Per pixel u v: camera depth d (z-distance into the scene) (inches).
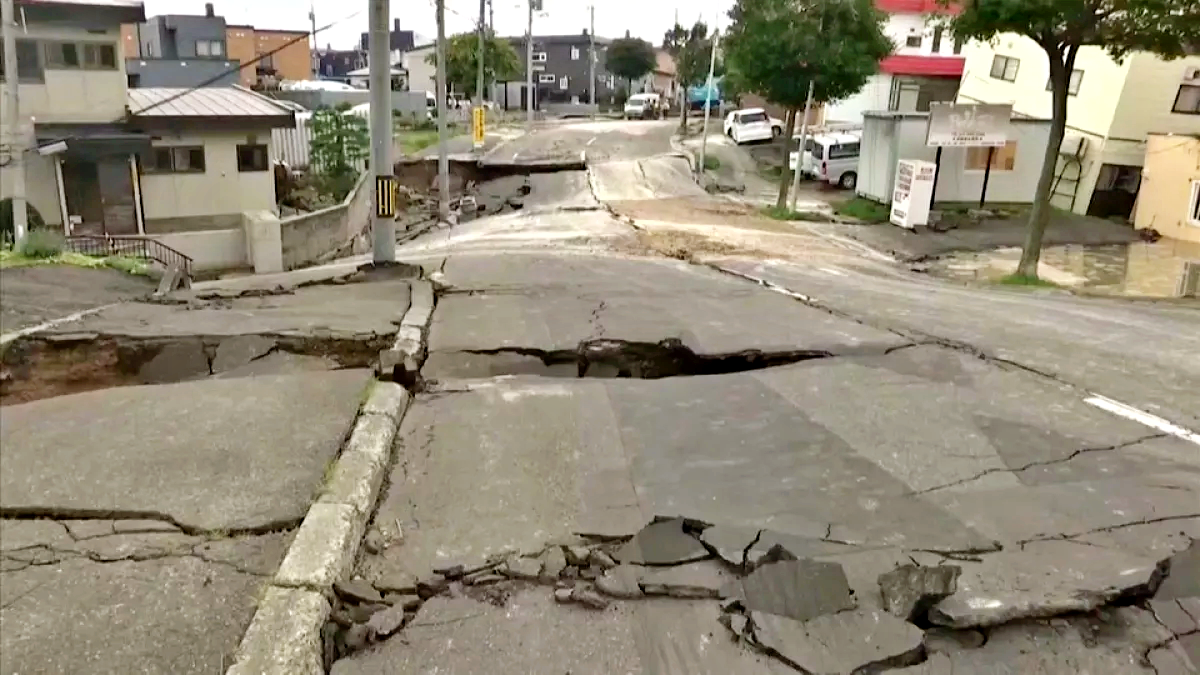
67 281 410.6
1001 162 931.3
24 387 267.0
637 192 1018.7
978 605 112.7
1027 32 545.3
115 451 185.3
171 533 153.0
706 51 1595.7
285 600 115.7
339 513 137.6
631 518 141.9
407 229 834.8
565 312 308.2
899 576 115.5
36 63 715.4
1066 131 995.3
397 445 175.5
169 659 121.5
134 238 650.2
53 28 712.4
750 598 115.2
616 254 561.3
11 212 695.1
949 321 309.0
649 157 1263.5
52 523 156.6
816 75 872.3
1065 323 325.7
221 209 823.7
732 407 198.1
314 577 120.6
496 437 179.5
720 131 1648.6
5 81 694.5
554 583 124.3
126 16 735.7
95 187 743.7
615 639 111.0
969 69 1230.9
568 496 150.9
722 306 326.0
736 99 1576.0
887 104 1435.8
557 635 112.4
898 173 853.8
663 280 398.3
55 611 131.5
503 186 1082.1
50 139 709.3
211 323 295.3
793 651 105.7
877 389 212.8
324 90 1534.2
